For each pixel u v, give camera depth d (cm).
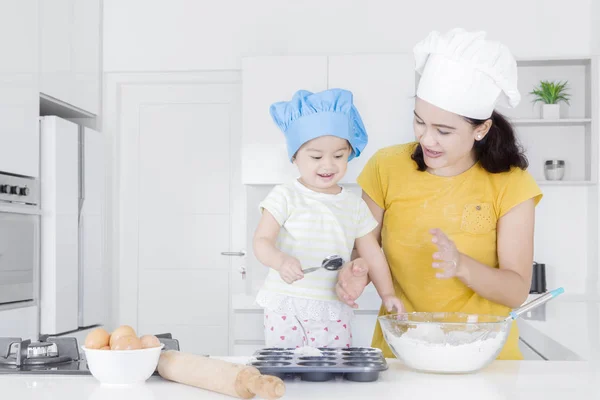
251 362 109
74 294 368
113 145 445
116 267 450
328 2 426
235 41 432
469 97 138
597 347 157
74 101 400
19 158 327
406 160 167
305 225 167
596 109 404
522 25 418
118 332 108
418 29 421
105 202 447
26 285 331
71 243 364
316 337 163
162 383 108
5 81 317
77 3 405
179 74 441
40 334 344
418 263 162
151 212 450
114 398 96
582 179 421
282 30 429
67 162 361
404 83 382
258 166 384
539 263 420
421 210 161
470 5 420
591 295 392
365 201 175
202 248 448
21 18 338
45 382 109
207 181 449
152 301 448
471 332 112
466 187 158
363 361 110
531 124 419
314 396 97
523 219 155
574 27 417
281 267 149
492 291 141
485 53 136
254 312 351
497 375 113
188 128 450
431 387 103
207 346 446
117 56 438
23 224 328
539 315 223
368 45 424
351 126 169
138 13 437
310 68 385
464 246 158
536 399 94
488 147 155
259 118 385
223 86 449
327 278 165
